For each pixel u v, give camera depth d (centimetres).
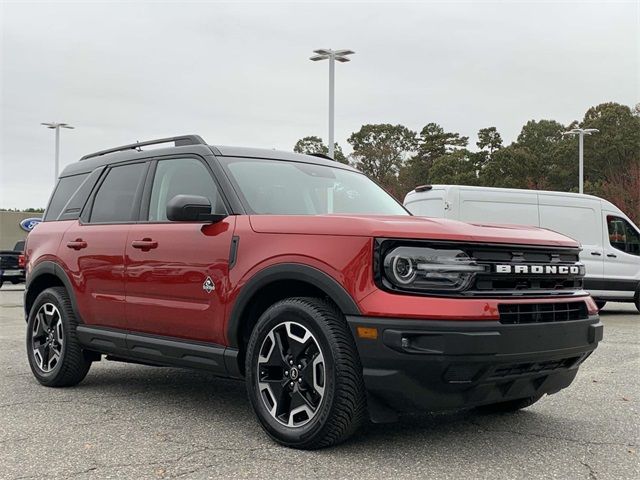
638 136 5622
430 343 350
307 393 393
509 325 362
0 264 2258
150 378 639
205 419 474
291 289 420
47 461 378
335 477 349
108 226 548
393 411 375
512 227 427
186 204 437
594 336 415
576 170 5866
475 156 6309
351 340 375
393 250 366
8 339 925
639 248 1402
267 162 512
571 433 441
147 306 491
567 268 411
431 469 363
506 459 383
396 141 6900
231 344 434
